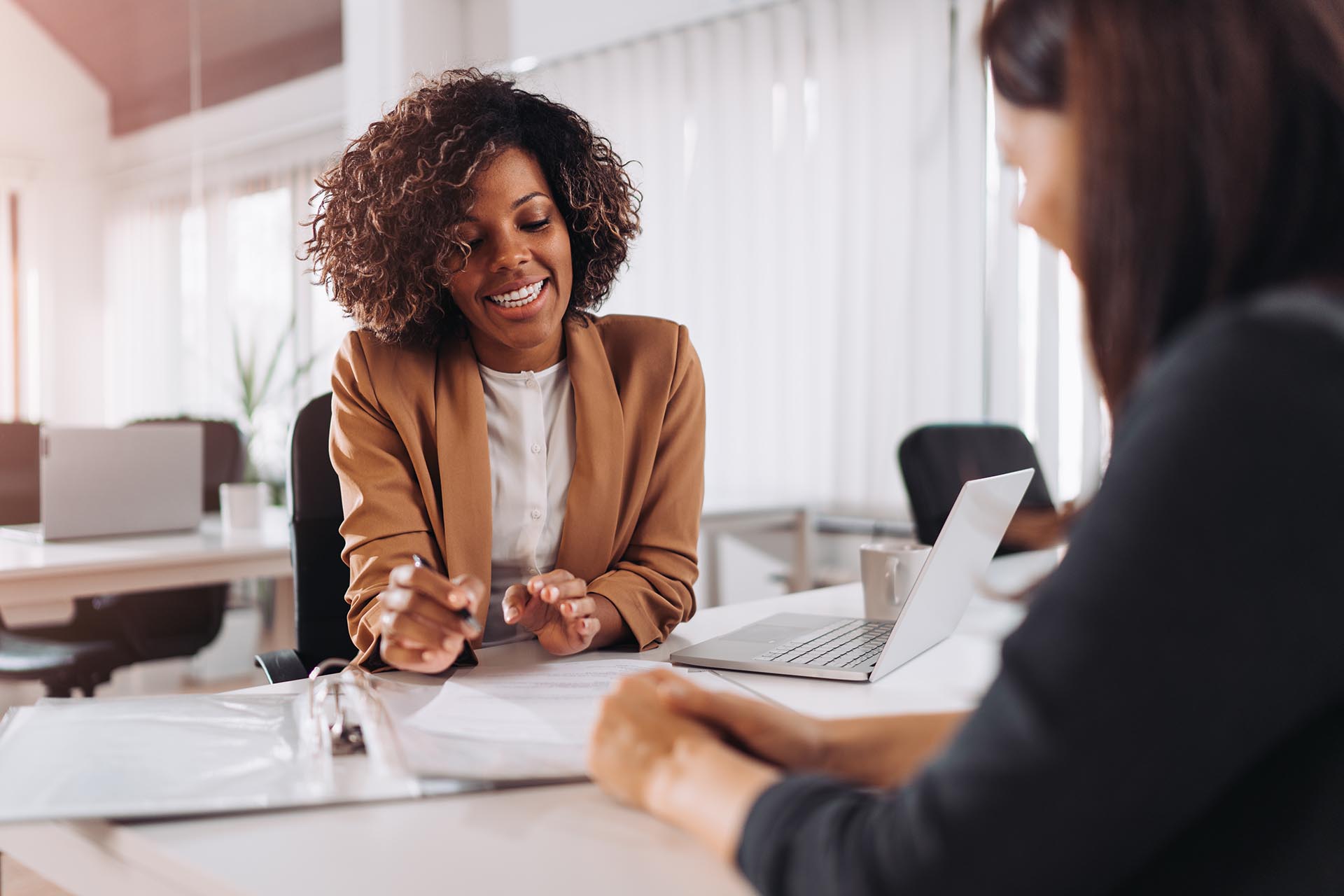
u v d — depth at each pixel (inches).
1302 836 17.5
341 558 49.1
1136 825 15.9
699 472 55.2
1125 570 16.1
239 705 35.6
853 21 132.9
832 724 26.9
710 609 55.6
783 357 140.6
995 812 16.1
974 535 41.8
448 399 50.9
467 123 48.8
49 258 244.1
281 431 206.5
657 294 153.3
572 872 22.7
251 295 220.1
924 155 127.2
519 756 29.4
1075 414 115.6
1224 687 15.5
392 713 33.4
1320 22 19.1
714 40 145.9
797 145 138.5
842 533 137.6
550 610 43.4
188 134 235.0
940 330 126.8
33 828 26.4
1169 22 19.3
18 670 92.9
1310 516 15.3
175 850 23.8
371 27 172.4
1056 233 22.4
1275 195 18.8
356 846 24.1
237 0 195.3
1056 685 16.2
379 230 48.8
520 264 48.2
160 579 83.4
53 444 90.8
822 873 17.5
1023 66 21.3
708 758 21.9
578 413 52.6
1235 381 16.0
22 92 237.6
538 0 166.1
